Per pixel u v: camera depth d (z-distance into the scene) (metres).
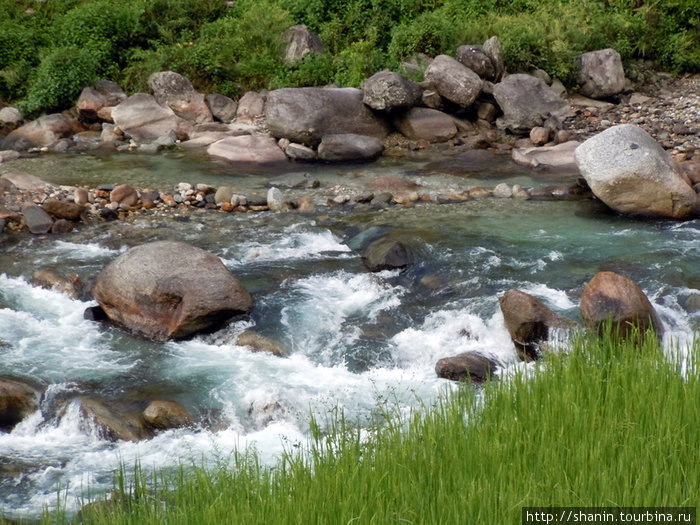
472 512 5.39
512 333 10.30
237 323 10.97
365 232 13.81
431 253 12.77
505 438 6.26
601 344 8.66
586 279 11.80
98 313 11.40
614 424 6.28
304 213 15.08
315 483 5.84
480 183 16.77
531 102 20.05
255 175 17.45
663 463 5.80
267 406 9.27
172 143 19.83
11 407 9.12
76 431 8.89
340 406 9.26
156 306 10.81
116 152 19.33
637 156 14.20
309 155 18.61
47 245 13.51
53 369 10.00
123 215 14.87
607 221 14.25
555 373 7.27
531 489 5.55
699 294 11.06
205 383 9.73
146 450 8.54
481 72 20.94
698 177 15.45
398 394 9.55
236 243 13.57
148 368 10.08
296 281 12.15
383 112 19.91
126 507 6.76
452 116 20.42
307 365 10.26
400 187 16.27
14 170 17.48
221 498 5.81
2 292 11.95
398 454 6.21
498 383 7.39
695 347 7.78
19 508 7.42
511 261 12.49
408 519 5.39
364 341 10.67
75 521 6.27
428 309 11.31
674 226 13.91
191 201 15.56
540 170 17.69
